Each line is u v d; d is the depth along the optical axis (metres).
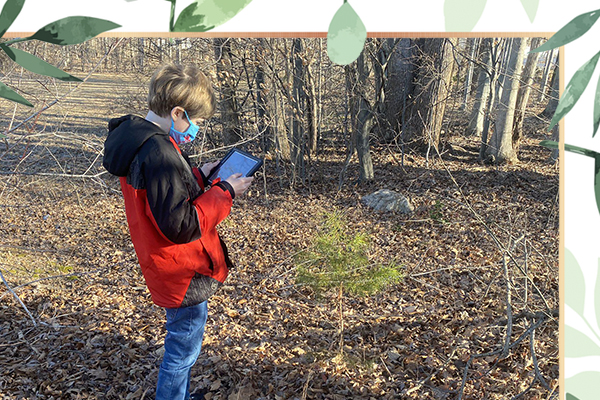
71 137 3.80
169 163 1.72
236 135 9.45
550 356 3.30
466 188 9.16
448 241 6.74
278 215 8.45
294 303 4.74
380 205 8.44
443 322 4.21
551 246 6.13
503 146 10.53
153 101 1.83
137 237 1.90
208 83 1.91
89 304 4.48
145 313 4.30
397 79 10.95
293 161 9.80
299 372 3.25
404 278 5.35
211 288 2.07
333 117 10.65
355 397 2.95
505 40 10.05
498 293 4.71
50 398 2.87
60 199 8.27
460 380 3.14
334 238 3.13
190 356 2.17
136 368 3.25
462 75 11.64
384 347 3.72
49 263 5.77
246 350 3.59
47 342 3.58
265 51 8.20
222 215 1.90
